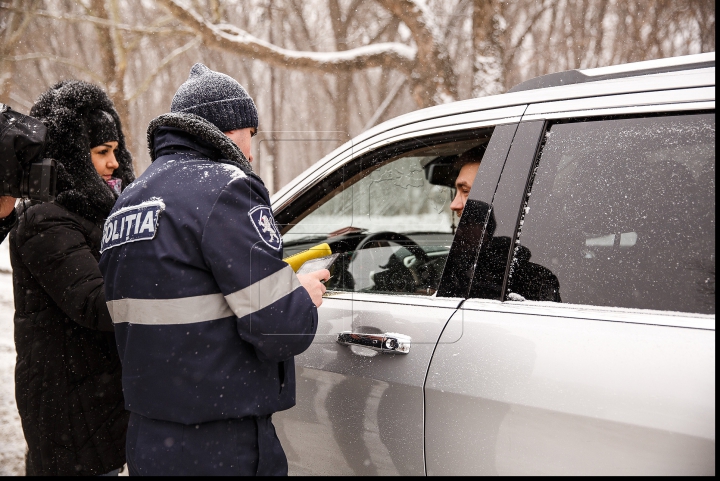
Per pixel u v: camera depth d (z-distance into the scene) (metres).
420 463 1.44
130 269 1.31
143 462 1.33
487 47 6.56
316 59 7.07
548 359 1.27
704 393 1.10
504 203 1.48
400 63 6.91
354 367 1.57
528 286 1.40
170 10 7.23
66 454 1.79
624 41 8.20
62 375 1.76
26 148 1.49
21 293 1.78
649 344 1.19
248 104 1.49
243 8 9.13
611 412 1.17
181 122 1.38
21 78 10.95
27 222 1.71
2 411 3.55
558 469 1.23
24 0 9.51
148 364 1.30
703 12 7.92
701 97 1.30
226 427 1.31
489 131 1.60
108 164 2.06
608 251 1.32
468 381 1.35
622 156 1.35
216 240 1.25
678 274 1.23
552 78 1.62
